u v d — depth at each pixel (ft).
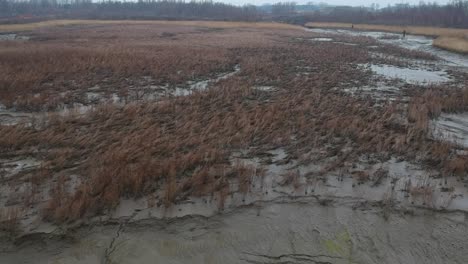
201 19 294.25
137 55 79.30
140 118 37.14
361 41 143.74
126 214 21.99
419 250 20.27
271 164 28.76
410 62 90.63
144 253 19.52
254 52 96.43
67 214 21.01
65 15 309.42
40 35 139.44
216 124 35.22
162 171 25.73
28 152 29.35
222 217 22.25
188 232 20.99
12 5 377.50
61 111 41.57
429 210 23.32
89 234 20.38
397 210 23.22
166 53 84.84
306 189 25.17
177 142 30.96
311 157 29.81
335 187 25.57
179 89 53.52
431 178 27.12
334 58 90.63
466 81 65.87
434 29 215.10
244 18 297.94
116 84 54.75
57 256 18.95
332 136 34.19
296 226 21.79
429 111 43.37
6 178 25.27
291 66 76.02
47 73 59.36
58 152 28.81
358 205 23.68
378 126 36.52
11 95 45.55
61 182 24.34
